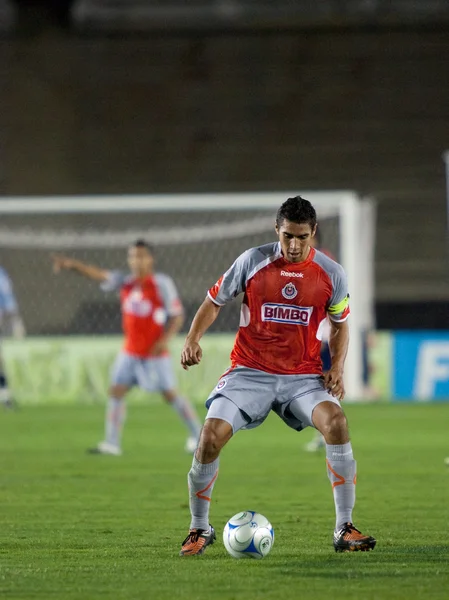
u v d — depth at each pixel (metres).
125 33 108.69
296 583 16.34
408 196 88.81
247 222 75.00
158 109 100.31
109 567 17.91
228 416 18.70
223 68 103.94
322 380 19.48
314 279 18.95
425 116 96.69
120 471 34.16
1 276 60.03
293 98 99.88
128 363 39.59
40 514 25.00
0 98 101.31
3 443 43.44
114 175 93.12
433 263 83.81
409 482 31.03
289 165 93.00
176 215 76.06
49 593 15.69
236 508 25.97
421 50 103.50
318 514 24.91
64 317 77.38
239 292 19.39
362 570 17.45
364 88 99.81
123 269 77.56
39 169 93.44
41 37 108.44
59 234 77.88
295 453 39.88
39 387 63.00
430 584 16.23
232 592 15.67
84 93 102.31
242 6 109.94
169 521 23.84
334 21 107.50
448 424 50.78
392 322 74.56
